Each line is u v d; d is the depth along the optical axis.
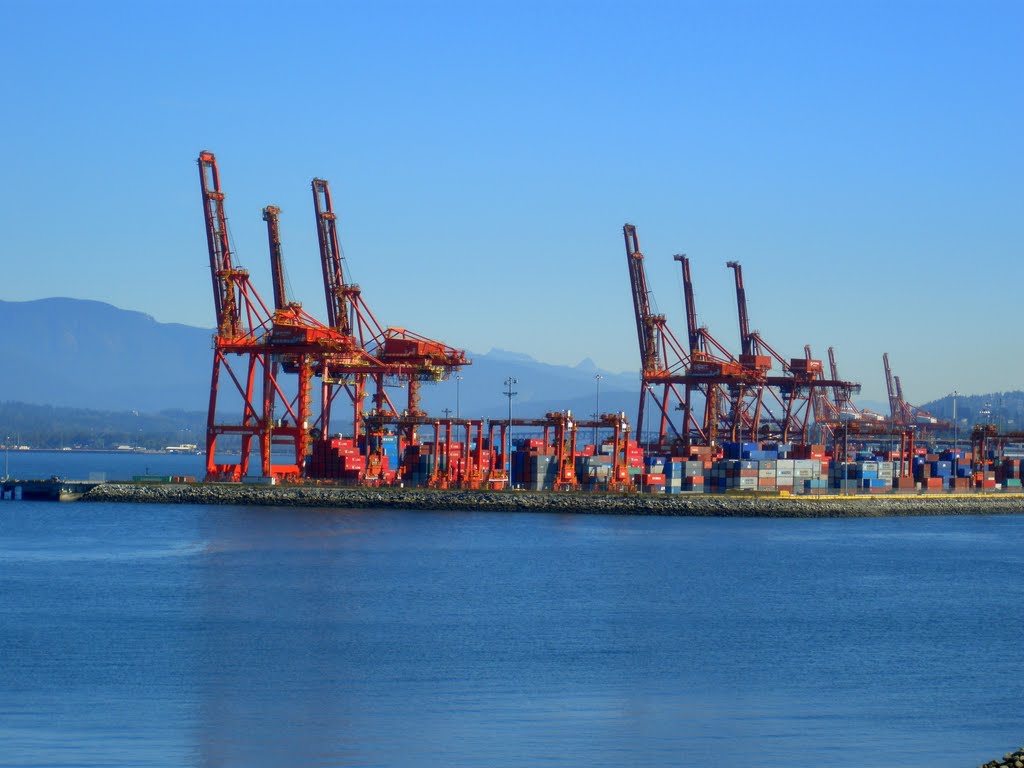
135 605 84.19
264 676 61.66
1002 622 82.12
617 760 46.53
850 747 48.91
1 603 84.88
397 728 51.28
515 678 61.75
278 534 132.38
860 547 131.75
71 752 47.09
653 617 81.62
